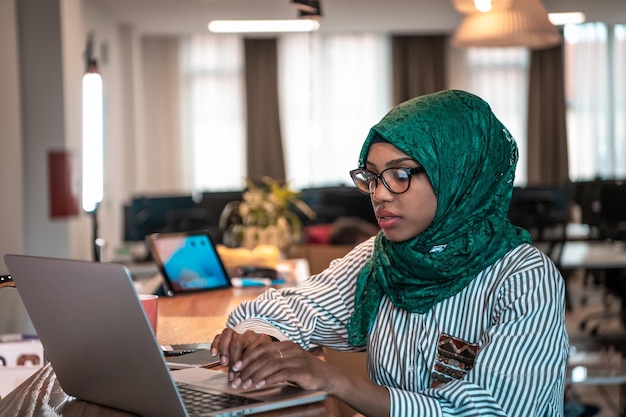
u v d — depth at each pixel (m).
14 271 1.36
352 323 1.78
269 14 9.60
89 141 2.79
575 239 7.54
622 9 9.70
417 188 1.56
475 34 4.70
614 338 7.12
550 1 9.10
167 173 11.42
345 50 11.49
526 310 1.48
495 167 1.63
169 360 1.66
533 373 1.45
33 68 6.28
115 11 9.12
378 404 1.42
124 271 1.15
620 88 11.33
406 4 9.24
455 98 1.61
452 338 1.60
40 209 6.22
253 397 1.35
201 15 9.54
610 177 11.34
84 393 1.39
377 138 1.60
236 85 11.42
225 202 7.68
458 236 1.59
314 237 5.45
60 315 1.31
